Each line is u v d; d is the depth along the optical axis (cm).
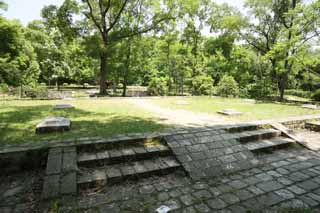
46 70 2409
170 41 1959
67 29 1391
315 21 1104
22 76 1466
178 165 310
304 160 374
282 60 1331
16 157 280
